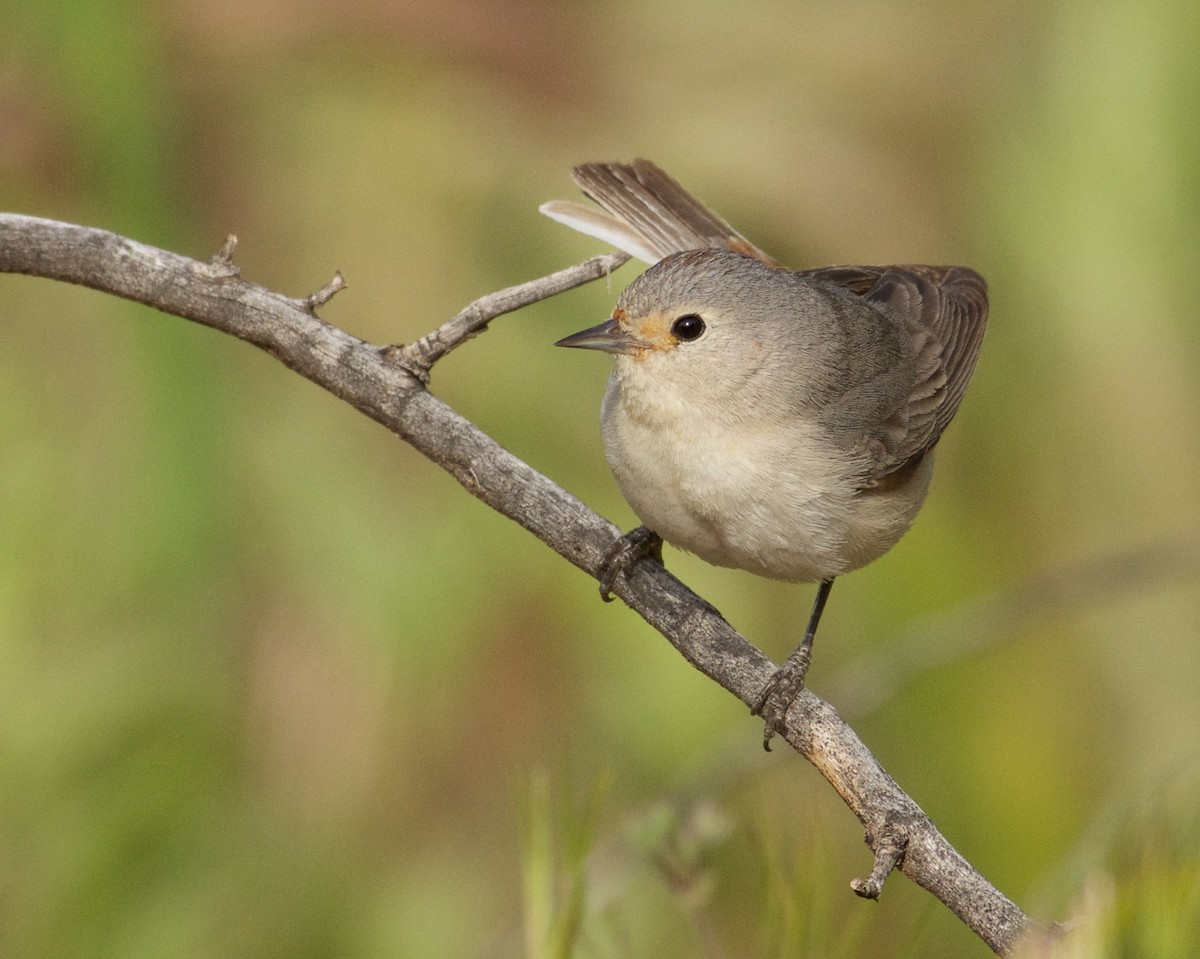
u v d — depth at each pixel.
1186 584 11.72
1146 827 4.45
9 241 7.13
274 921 9.45
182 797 9.50
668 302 7.77
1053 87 11.55
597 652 9.81
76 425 9.61
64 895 9.29
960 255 11.63
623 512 9.76
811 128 10.98
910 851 6.11
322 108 9.98
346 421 9.70
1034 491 11.89
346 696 9.45
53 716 9.41
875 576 11.59
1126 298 11.34
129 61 9.66
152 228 9.68
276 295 7.31
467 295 9.75
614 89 10.62
